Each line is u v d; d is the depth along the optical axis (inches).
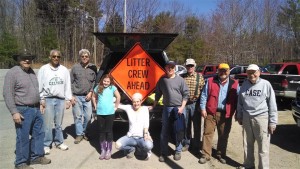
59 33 1304.1
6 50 882.1
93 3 1305.4
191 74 154.7
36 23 1214.9
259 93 124.3
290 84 270.5
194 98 154.0
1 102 294.0
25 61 128.6
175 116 143.6
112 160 146.2
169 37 173.3
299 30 1058.7
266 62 933.8
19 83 127.6
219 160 145.7
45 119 153.0
